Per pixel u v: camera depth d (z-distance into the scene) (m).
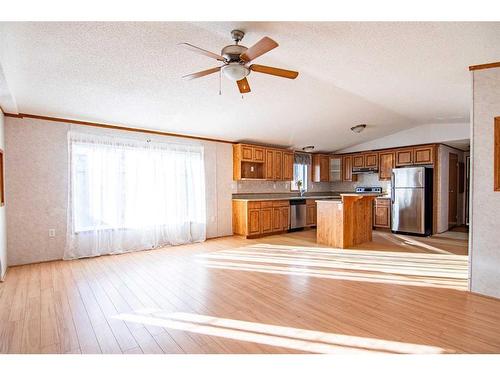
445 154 6.76
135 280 3.39
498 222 2.76
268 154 6.87
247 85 2.92
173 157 5.45
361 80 3.65
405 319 2.40
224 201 6.36
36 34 2.33
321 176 8.36
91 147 4.48
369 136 7.16
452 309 2.58
